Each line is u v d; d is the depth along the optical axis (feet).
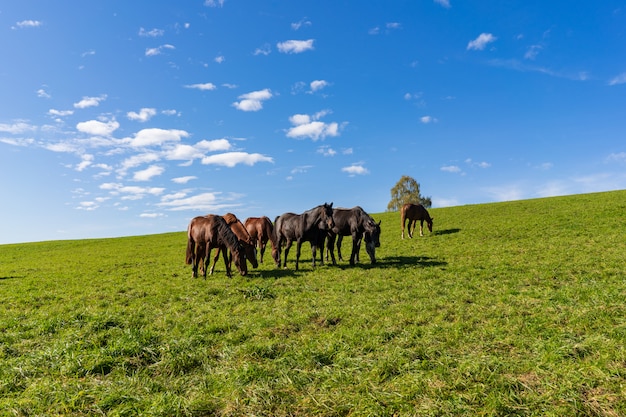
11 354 20.39
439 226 88.12
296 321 24.91
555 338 19.44
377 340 20.36
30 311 30.86
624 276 33.88
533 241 59.36
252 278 42.24
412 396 14.10
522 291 30.81
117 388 15.57
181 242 102.47
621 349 16.98
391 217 122.31
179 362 18.29
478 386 14.44
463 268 42.65
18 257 92.02
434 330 21.77
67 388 15.53
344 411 13.53
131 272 54.39
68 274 54.65
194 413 13.60
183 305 31.22
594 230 63.10
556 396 13.55
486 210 106.52
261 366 17.43
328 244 52.11
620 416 12.28
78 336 22.06
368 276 40.57
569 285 32.01
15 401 14.52
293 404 14.08
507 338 19.72
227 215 48.52
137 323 25.64
